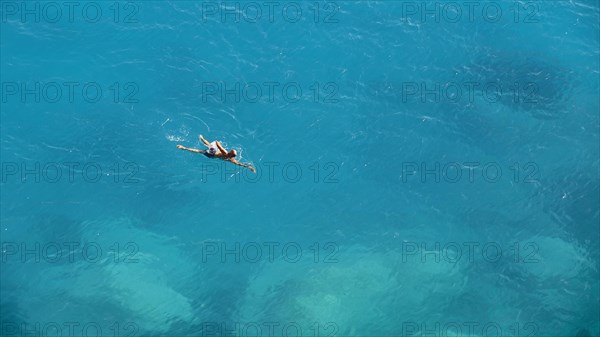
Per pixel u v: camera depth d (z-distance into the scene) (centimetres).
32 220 5684
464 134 6338
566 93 6600
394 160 6175
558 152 6322
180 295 5541
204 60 6412
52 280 5488
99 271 5547
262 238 5806
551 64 6731
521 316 5675
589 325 5659
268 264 5728
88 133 5994
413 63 6625
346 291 5653
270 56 6506
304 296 5612
